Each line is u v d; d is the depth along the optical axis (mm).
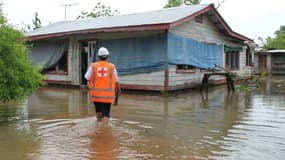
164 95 13656
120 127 7480
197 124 7973
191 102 11719
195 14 15008
